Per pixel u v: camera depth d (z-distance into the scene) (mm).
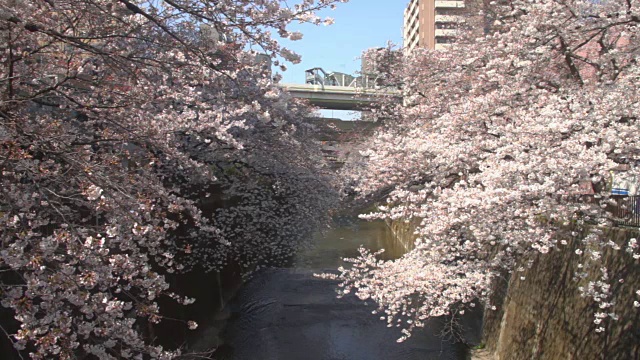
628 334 5500
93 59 5719
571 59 8555
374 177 10719
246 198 12922
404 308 7324
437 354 10359
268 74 8922
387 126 15906
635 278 5648
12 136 3635
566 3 7406
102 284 3922
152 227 4625
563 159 5301
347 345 11000
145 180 4918
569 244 7371
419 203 8305
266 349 10797
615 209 6957
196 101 7547
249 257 13555
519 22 8594
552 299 7520
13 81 4469
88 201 4062
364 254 8812
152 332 7777
